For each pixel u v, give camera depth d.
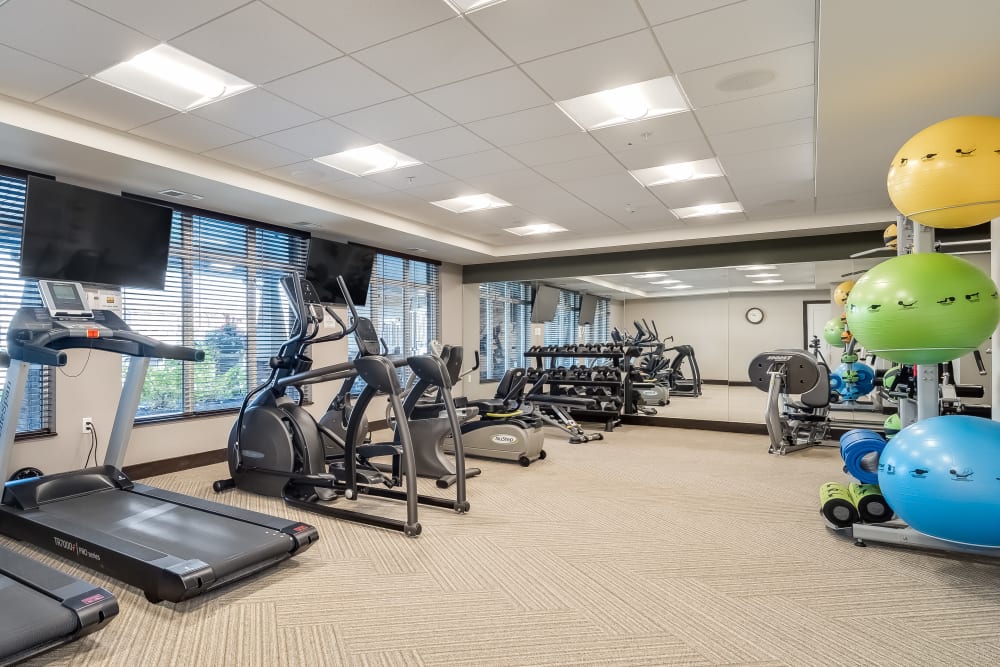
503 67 2.97
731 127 3.80
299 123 3.69
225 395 5.39
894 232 3.90
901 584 2.52
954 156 2.25
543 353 7.54
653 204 5.74
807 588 2.49
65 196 3.68
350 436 3.48
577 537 3.15
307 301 4.06
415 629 2.15
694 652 1.98
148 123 3.67
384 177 4.88
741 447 5.98
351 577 2.62
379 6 2.42
